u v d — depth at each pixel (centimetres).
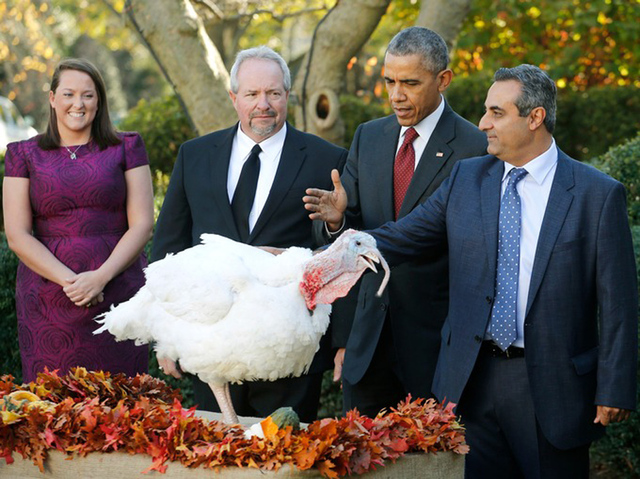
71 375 342
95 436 302
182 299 303
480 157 396
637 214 626
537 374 362
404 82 411
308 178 431
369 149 439
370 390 441
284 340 300
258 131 420
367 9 675
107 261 451
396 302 425
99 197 457
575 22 1072
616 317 358
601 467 588
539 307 361
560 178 366
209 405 425
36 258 448
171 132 958
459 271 380
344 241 304
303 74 721
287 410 300
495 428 380
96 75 463
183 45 669
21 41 1841
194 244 430
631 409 362
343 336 439
